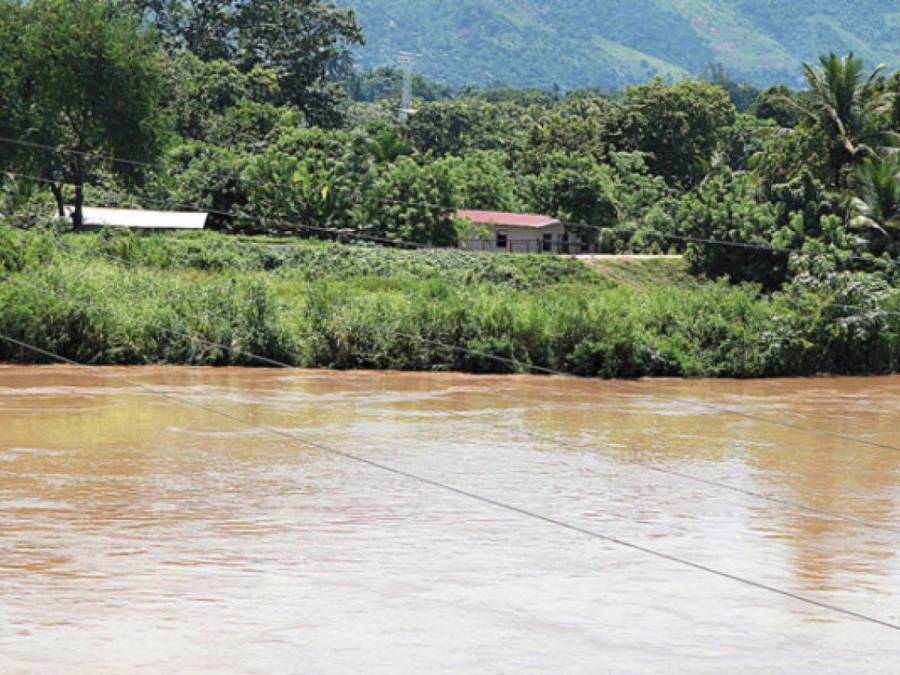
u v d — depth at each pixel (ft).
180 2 536.42
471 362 191.01
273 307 186.60
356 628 54.24
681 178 422.41
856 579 67.51
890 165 270.46
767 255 277.23
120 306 181.57
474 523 79.30
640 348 198.18
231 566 65.36
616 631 55.16
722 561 71.05
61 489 86.22
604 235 350.23
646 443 120.78
